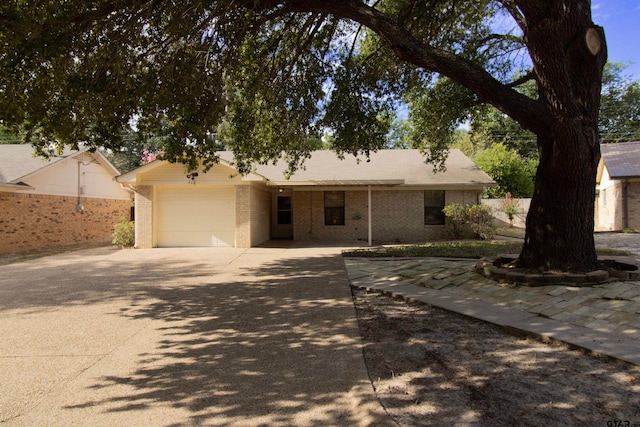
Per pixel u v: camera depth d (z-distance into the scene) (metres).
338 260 10.72
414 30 9.71
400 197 16.44
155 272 9.34
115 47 5.61
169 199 14.46
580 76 6.60
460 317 5.44
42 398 3.26
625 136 32.78
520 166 25.56
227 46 7.20
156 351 4.30
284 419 2.91
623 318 4.71
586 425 2.74
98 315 5.73
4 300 6.68
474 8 10.03
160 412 3.02
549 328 4.64
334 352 4.22
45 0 5.20
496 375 3.60
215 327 5.12
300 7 6.93
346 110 10.22
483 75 6.54
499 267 7.39
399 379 3.56
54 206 16.20
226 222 14.34
